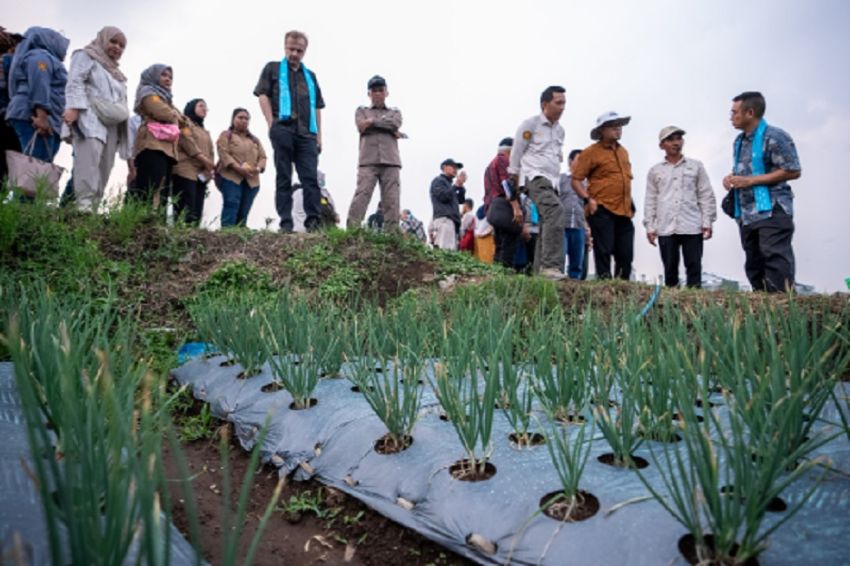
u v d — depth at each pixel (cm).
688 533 124
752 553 110
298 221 752
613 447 158
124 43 507
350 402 229
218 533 173
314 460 202
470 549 142
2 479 142
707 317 253
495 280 451
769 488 113
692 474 115
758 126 441
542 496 146
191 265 497
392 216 629
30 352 188
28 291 332
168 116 523
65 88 479
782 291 423
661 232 550
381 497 172
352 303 485
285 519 183
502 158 606
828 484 136
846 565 109
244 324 284
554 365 256
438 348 277
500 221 600
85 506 86
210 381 287
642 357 191
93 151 490
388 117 614
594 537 129
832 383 140
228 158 622
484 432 162
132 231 510
